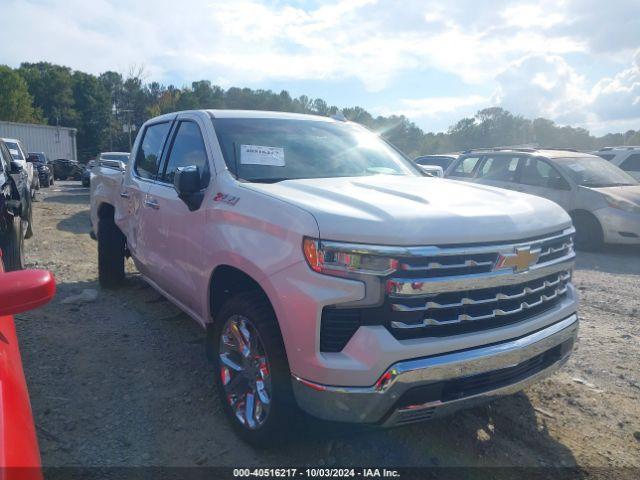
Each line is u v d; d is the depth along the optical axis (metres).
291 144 4.02
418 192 3.23
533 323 2.93
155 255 4.39
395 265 2.50
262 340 2.84
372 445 3.16
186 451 3.05
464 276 2.61
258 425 2.96
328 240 2.55
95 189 6.30
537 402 3.73
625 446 3.23
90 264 7.53
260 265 2.82
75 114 88.69
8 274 1.79
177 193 3.98
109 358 4.26
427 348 2.54
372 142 4.66
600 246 9.34
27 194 8.00
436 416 2.68
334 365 2.51
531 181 10.09
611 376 4.18
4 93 74.50
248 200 3.12
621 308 5.93
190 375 3.98
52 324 4.96
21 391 1.90
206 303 3.51
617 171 10.27
